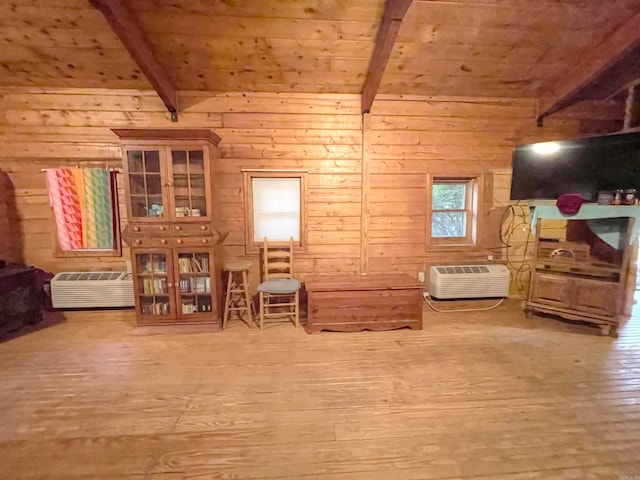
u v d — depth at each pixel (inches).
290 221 145.0
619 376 88.7
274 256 136.8
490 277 144.5
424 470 58.1
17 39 105.2
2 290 112.8
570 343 109.1
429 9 100.5
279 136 137.4
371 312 119.8
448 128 144.4
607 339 112.0
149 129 108.3
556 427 69.1
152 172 115.0
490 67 126.3
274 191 142.9
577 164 122.5
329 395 80.5
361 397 79.6
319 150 139.6
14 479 56.4
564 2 99.0
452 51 117.7
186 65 118.2
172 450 62.8
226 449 63.0
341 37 109.1
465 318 132.1
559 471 57.8
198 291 121.3
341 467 58.7
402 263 149.4
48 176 132.3
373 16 101.7
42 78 123.5
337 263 145.9
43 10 95.6
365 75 127.6
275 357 100.3
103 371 92.2
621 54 111.4
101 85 128.2
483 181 148.2
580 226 144.5
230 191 137.5
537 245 127.0
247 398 79.3
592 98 146.1
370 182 143.3
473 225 151.5
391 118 141.5
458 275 143.3
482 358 99.1
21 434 67.2
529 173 132.5
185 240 116.8
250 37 107.4
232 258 139.7
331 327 118.9
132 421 71.1
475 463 59.6
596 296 114.8
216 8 96.3
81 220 135.9
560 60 123.9
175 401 78.2
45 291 138.0
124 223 138.9
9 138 130.5
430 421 71.0
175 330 119.5
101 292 133.7
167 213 115.1
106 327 123.2
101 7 85.5
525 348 105.6
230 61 117.5
